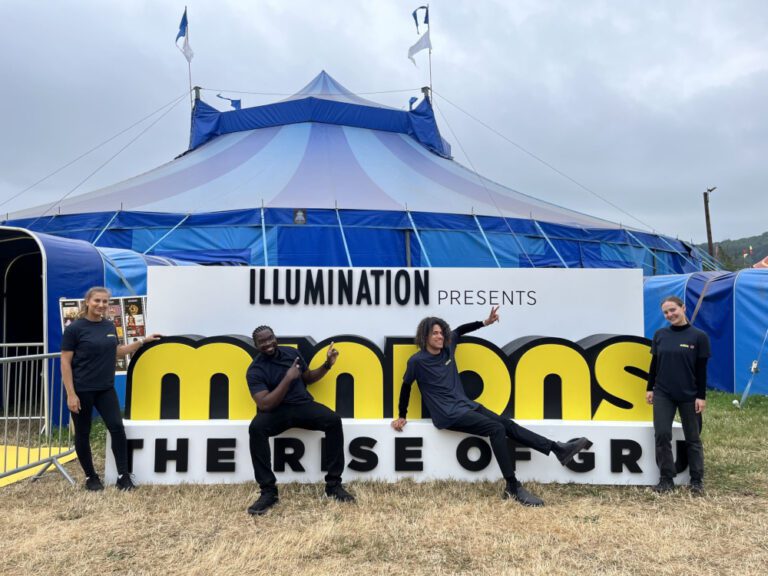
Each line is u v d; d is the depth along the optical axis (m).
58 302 7.01
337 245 12.94
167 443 5.08
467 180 17.78
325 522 4.16
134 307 6.98
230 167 16.33
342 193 14.17
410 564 3.58
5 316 9.16
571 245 15.31
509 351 5.51
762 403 8.38
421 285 5.81
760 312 9.07
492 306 5.83
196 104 20.12
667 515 4.32
